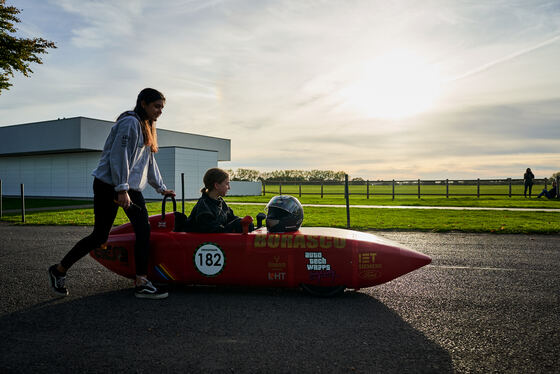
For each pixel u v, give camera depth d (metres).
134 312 3.41
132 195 3.69
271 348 2.68
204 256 3.87
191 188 27.80
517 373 2.36
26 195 33.91
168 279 3.97
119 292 4.03
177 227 4.17
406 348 2.70
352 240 3.80
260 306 3.61
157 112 3.76
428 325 3.15
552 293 4.08
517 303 3.74
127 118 3.51
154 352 2.61
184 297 3.88
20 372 2.32
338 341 2.81
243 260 3.82
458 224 10.02
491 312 3.48
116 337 2.86
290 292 4.10
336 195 30.20
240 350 2.64
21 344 2.73
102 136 28.94
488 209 14.91
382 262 3.74
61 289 3.75
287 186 44.41
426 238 8.02
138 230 3.72
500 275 4.87
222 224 4.13
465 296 3.97
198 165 28.34
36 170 33.53
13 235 8.30
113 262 4.08
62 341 2.78
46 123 29.12
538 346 2.75
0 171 36.03
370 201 21.22
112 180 3.52
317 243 3.78
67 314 3.35
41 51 15.66
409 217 11.86
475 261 5.71
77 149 28.88
